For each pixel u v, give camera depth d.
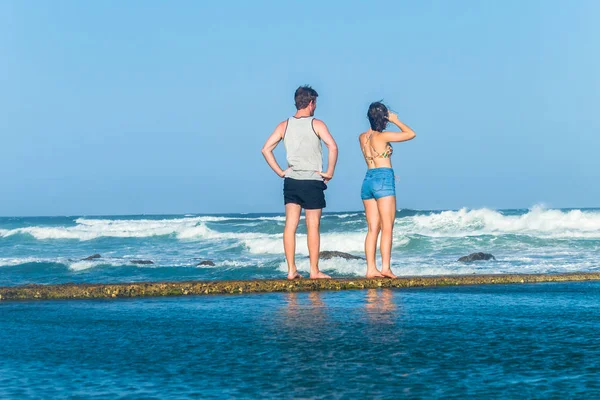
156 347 5.26
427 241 28.59
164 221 69.38
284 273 18.64
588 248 26.39
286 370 4.31
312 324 6.21
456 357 4.65
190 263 23.45
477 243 28.28
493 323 6.21
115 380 4.17
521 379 4.03
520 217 38.09
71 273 19.80
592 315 6.75
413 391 3.76
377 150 10.59
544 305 7.71
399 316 6.74
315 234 10.65
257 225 47.09
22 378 4.27
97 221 72.44
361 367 4.35
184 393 3.81
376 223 10.77
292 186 10.50
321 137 10.45
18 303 8.77
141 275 19.06
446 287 10.36
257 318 6.73
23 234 44.81
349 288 10.23
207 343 5.36
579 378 4.04
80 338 5.79
